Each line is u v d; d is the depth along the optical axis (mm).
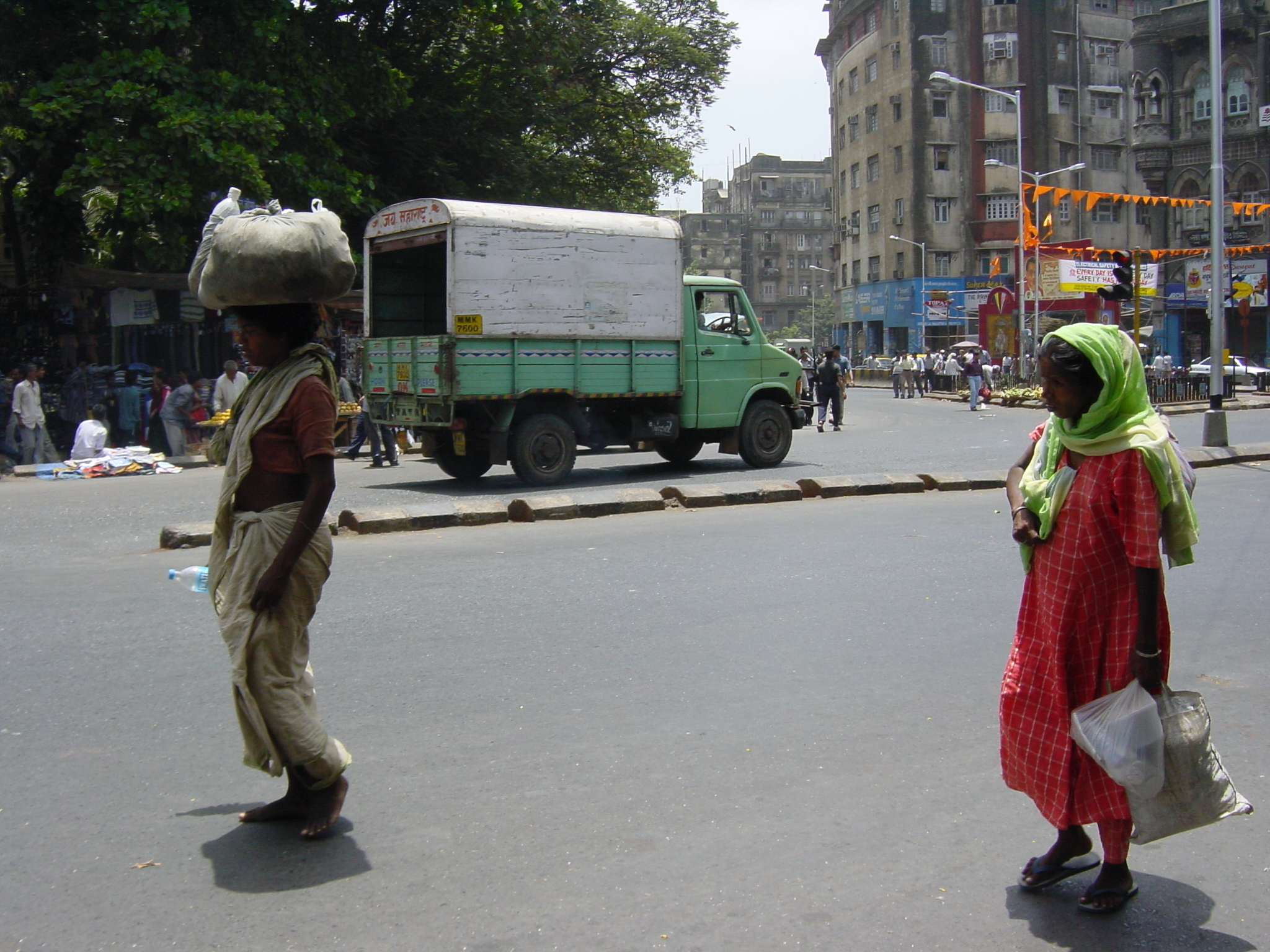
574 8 28234
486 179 24547
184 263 19094
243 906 3129
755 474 14617
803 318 115938
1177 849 3553
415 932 2982
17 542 9648
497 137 24828
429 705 4914
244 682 3369
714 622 6391
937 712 4816
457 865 3381
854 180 68375
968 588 7285
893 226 62750
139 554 8953
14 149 20812
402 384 13211
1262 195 52281
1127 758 2879
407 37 23844
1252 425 23297
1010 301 46312
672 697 5023
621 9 30328
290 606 3414
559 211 13156
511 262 12711
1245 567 7875
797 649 5824
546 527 10008
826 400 23297
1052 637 3043
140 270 22656
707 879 3285
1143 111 55406
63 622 6445
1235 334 53781
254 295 3346
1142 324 54844
